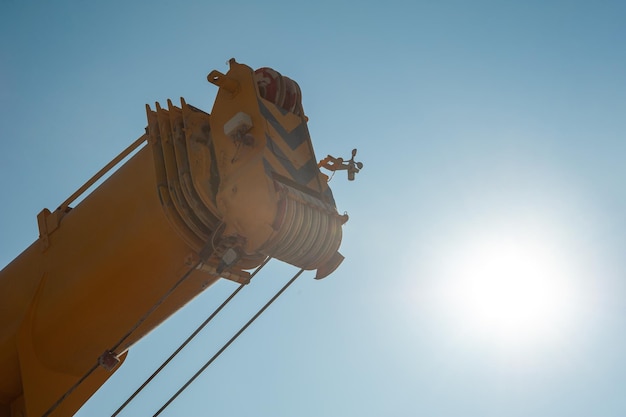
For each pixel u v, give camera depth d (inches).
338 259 231.5
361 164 255.9
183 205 225.8
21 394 258.5
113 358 232.4
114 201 241.6
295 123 233.6
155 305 228.8
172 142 235.6
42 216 258.2
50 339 246.5
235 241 216.8
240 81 230.4
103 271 237.3
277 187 214.2
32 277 253.6
